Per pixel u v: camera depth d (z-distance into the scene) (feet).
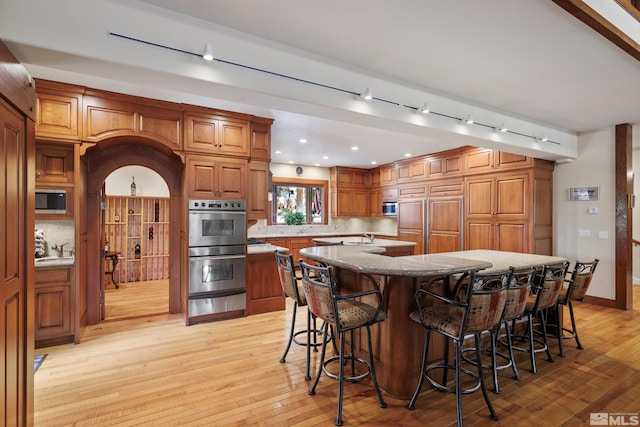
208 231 12.41
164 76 6.56
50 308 10.17
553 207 16.29
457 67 8.70
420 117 9.93
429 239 20.27
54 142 10.18
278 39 7.47
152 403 7.27
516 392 7.84
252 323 12.50
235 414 6.90
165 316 13.28
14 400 5.08
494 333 8.01
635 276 20.08
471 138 11.50
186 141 11.91
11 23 5.17
